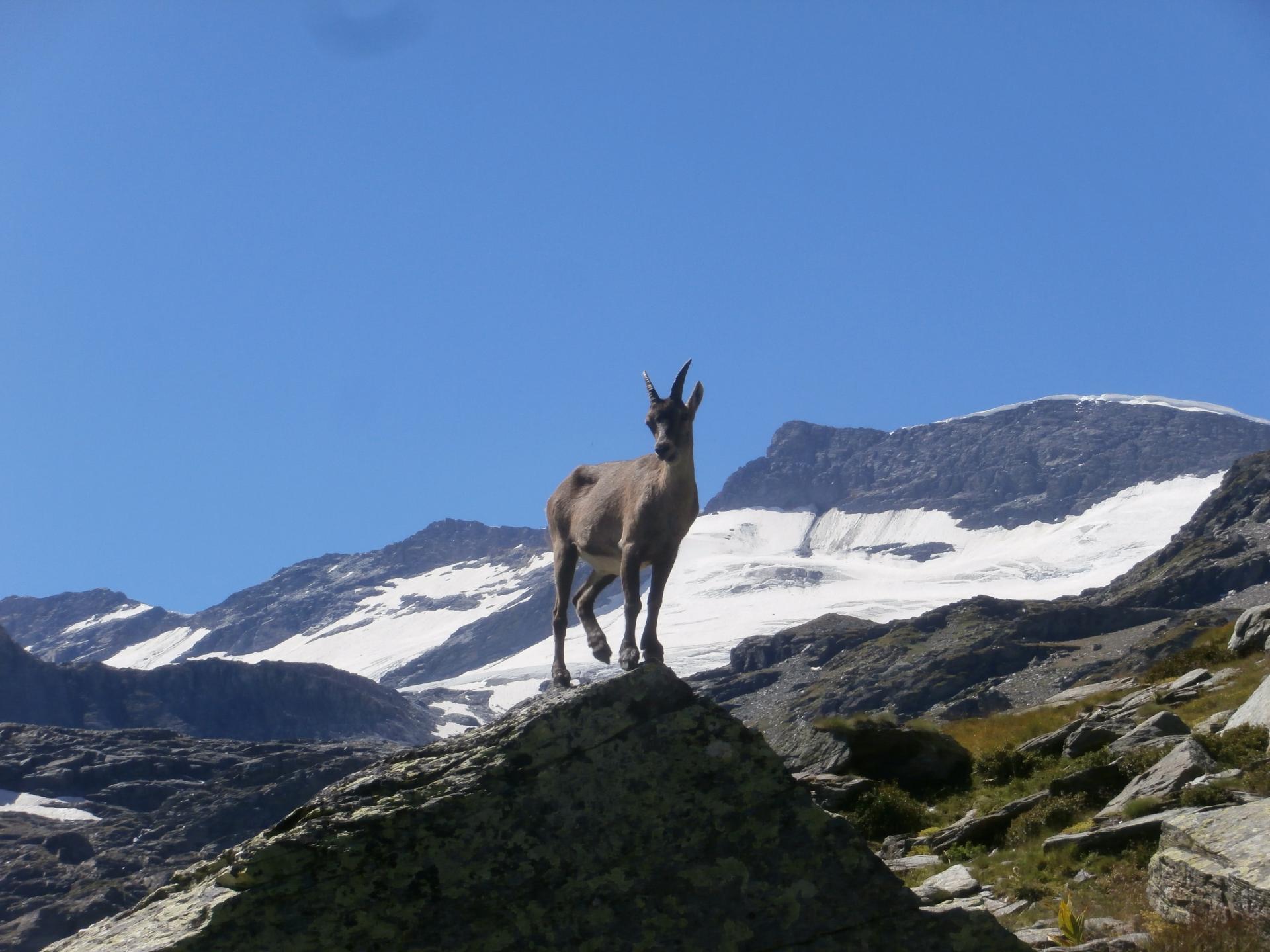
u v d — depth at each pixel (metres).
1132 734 68.75
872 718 82.50
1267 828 36.00
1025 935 38.28
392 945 23.69
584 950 24.11
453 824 24.58
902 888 24.97
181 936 23.16
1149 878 40.69
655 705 25.84
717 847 24.97
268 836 24.97
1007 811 62.50
